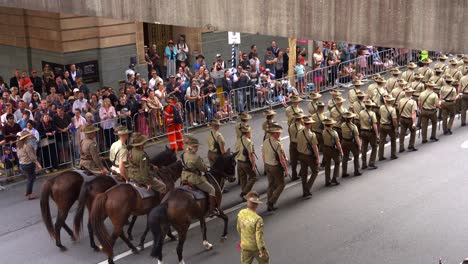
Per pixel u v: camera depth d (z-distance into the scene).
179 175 13.11
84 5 12.06
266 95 23.45
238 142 14.96
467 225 13.66
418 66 30.62
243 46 29.05
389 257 12.28
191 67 27.22
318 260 12.21
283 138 20.02
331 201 15.21
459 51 7.25
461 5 7.14
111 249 11.95
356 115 17.69
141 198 12.18
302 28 8.70
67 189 12.80
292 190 16.08
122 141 13.07
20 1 13.38
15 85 22.22
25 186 16.55
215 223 14.09
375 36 7.96
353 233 13.38
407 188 15.92
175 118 18.67
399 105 18.91
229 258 12.41
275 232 13.53
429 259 12.19
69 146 17.64
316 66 26.12
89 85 23.92
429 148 19.33
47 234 13.78
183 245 12.92
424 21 7.49
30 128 16.61
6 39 25.36
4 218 14.62
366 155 17.64
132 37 24.64
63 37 23.05
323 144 16.30
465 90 21.44
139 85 21.47
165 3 10.46
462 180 16.39
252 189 16.08
